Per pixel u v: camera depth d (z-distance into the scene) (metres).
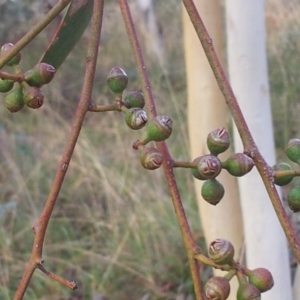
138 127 0.28
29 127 1.11
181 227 0.26
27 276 0.27
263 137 0.45
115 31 1.36
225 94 0.27
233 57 0.44
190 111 0.47
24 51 1.28
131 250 0.89
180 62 1.27
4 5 1.21
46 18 0.28
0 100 1.16
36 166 1.01
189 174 0.97
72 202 0.97
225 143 0.26
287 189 0.89
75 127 0.27
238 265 0.25
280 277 0.47
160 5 1.46
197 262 0.25
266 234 0.46
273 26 1.25
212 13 0.45
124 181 0.92
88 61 0.28
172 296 0.84
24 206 0.97
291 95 1.10
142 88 0.27
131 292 0.85
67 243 0.88
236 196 0.48
